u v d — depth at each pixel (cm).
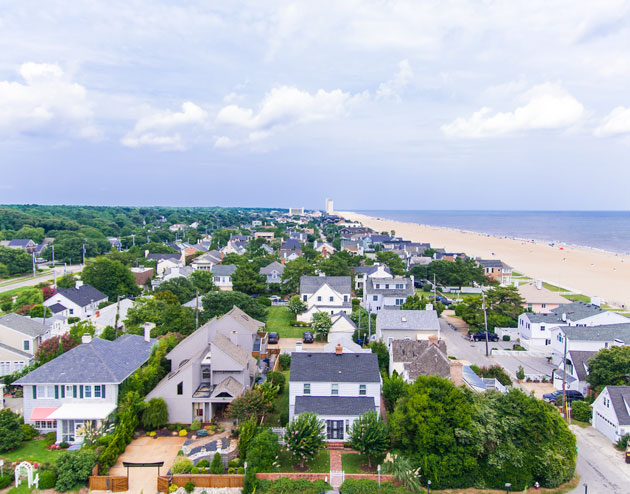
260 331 7950
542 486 3906
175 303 8844
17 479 3700
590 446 4662
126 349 5406
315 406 4600
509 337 8469
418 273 13825
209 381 5212
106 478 3675
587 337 6681
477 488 3862
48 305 9250
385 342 7112
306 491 3634
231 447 4316
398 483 3738
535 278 16300
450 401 4047
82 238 18888
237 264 13788
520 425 4062
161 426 4712
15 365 5966
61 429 4412
